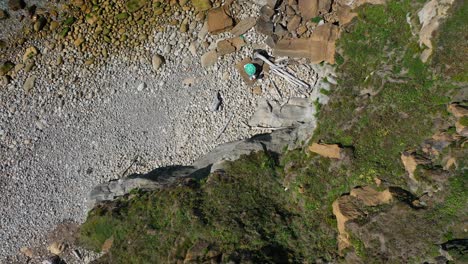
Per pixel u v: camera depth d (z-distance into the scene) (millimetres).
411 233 14953
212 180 19047
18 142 23000
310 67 21297
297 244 17047
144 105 22500
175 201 18719
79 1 23656
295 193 18266
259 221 17625
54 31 23703
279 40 21609
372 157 17453
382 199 16312
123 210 19641
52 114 23047
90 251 21219
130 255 18250
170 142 22000
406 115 17391
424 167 15820
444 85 16969
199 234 17500
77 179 22438
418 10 18062
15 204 22609
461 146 15398
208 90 21984
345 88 19578
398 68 18297
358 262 15562
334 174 17844
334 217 17094
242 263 16141
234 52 22031
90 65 23141
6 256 22250
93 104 22891
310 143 19234
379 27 19172
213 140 21594
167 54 22609
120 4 23391
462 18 16484
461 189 14867
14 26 24031
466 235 14227
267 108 21312
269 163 19281
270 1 21297
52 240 22000
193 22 22625
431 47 17281
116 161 22250
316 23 21172
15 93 23359
